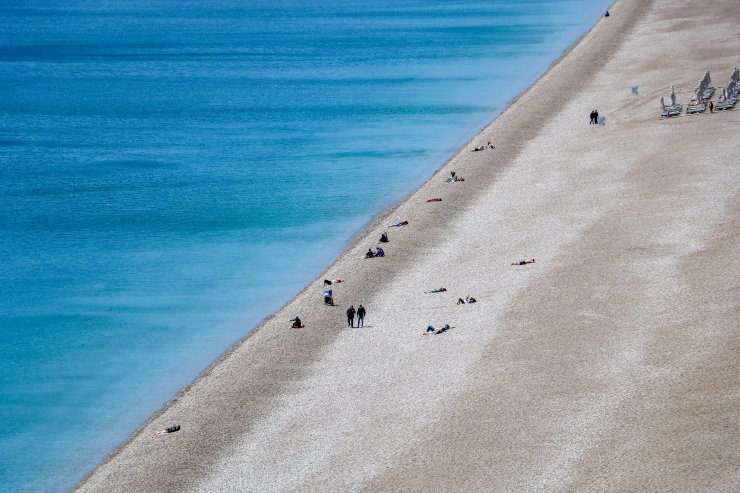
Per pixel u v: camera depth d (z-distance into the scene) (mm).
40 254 191875
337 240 193000
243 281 176000
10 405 136250
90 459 122500
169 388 139375
